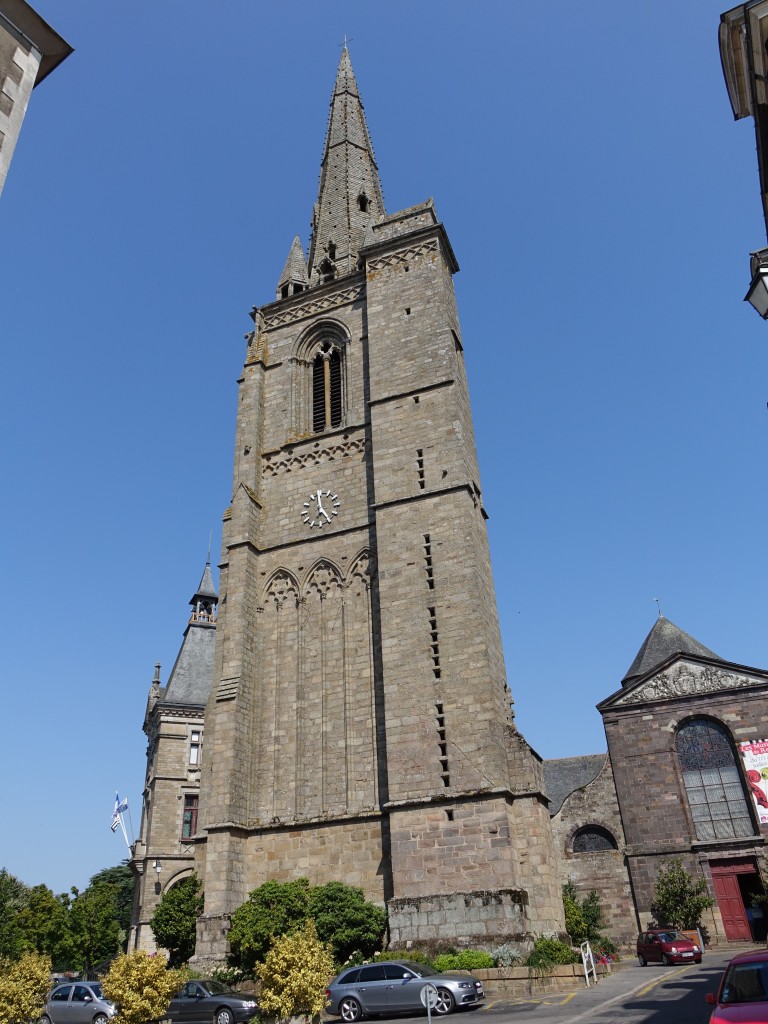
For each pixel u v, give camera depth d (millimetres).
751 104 16797
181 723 68812
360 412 43156
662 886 51250
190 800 66250
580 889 55406
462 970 26438
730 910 50812
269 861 33312
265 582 40562
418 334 42312
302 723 36125
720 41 16391
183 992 25328
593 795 59156
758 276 13867
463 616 33875
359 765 34000
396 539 36875
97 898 66125
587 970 28344
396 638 34625
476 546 36281
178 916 32438
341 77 67500
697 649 68938
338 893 30156
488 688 32062
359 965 24703
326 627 38000
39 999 26266
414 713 32781
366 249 46625
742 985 13812
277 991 19219
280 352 48188
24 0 15203
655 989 25859
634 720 58219
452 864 29406
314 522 40969
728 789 54594
